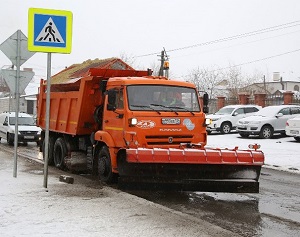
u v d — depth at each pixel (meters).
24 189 8.88
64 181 10.16
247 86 60.72
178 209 8.30
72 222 6.43
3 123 24.16
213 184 8.73
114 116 10.23
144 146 9.67
